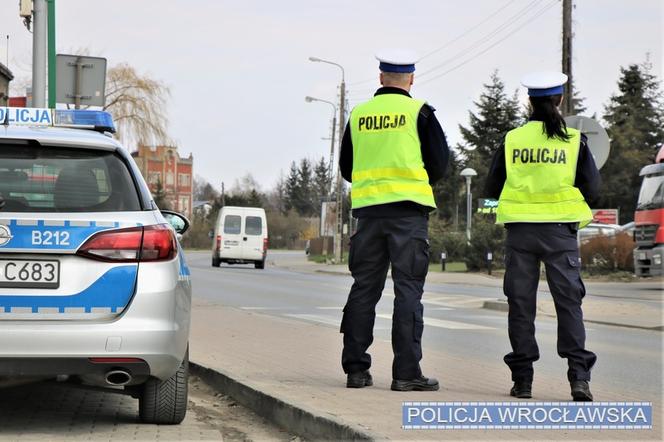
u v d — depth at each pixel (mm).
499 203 20109
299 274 107750
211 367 24422
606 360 30547
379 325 41344
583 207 19734
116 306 16719
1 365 16188
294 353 28297
